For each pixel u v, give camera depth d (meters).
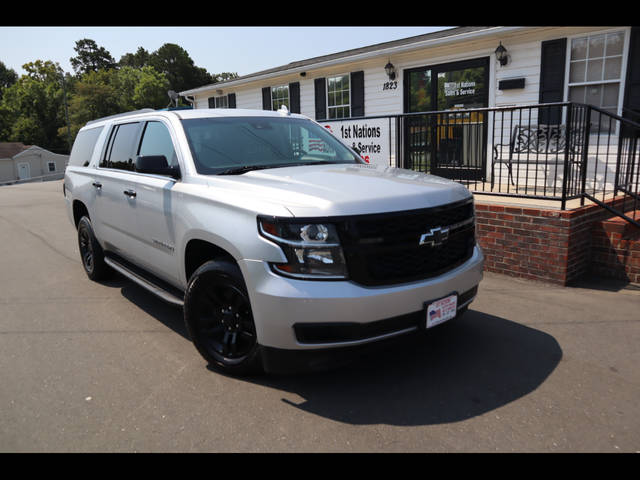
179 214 3.35
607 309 4.28
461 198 3.13
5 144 64.31
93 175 4.86
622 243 5.05
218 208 3.01
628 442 2.45
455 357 3.43
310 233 2.61
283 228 2.64
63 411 2.83
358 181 3.11
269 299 2.65
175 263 3.55
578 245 5.04
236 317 3.08
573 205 5.28
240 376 3.20
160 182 3.65
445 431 2.57
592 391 2.94
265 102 13.98
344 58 10.63
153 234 3.77
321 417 2.72
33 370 3.36
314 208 2.65
